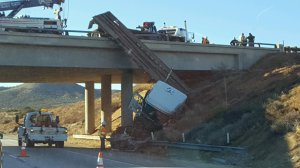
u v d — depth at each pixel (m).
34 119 32.03
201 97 35.19
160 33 42.03
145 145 28.92
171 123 32.22
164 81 34.91
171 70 36.00
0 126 76.62
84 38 35.47
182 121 30.95
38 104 189.62
